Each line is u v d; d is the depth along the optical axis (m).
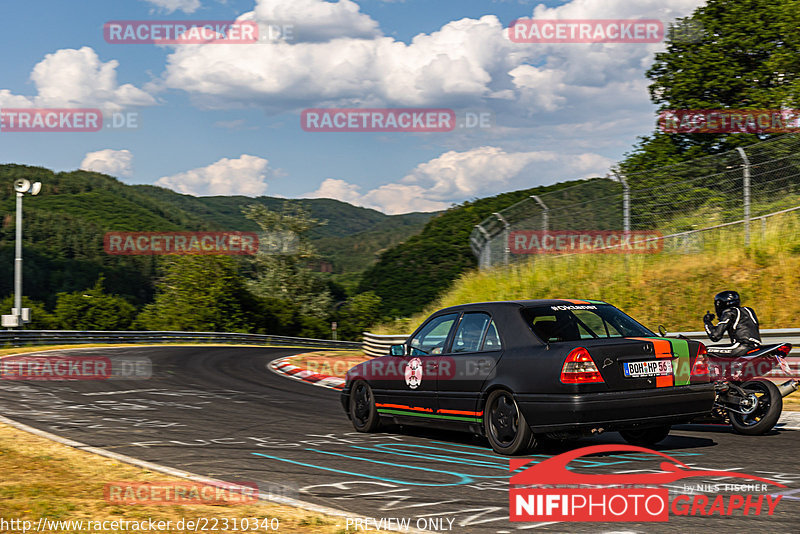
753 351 8.11
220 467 6.89
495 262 23.09
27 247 114.62
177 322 61.88
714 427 8.80
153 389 14.16
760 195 17.66
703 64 31.31
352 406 9.19
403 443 8.16
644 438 7.63
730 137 30.53
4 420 9.88
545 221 21.34
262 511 5.11
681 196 18.88
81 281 111.62
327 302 75.56
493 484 5.99
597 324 7.37
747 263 16.66
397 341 21.48
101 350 26.86
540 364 6.82
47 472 6.53
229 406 11.66
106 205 160.62
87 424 9.69
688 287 16.92
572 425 6.53
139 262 120.31
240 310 65.44
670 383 6.88
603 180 20.50
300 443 8.23
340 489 5.91
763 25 31.17
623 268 19.14
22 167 162.12
